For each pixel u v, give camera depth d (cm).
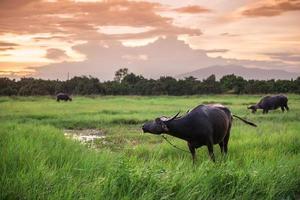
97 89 6159
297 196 594
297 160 720
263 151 862
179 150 948
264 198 549
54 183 494
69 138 952
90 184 511
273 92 6031
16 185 470
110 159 675
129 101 3969
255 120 1983
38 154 626
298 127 1436
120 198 480
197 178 557
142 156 980
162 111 2489
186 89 6091
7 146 662
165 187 514
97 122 1914
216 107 853
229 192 546
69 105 3162
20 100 4403
